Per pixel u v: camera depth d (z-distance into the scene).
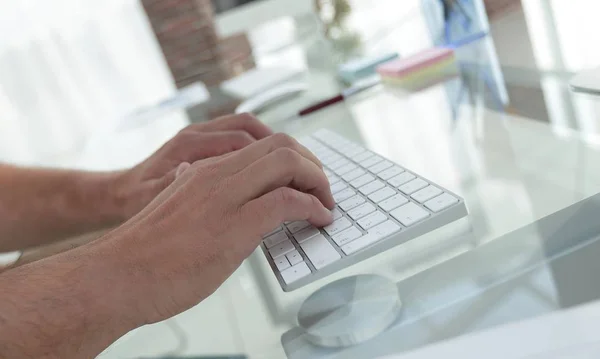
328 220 0.44
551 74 0.66
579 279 0.29
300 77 1.21
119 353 0.43
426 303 0.33
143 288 0.40
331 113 0.88
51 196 0.79
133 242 0.42
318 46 1.45
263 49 1.72
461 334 0.29
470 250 0.36
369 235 0.40
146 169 0.72
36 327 0.38
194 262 0.40
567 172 0.42
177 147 0.70
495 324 0.28
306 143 0.74
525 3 0.99
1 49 3.64
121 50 3.76
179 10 2.48
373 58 1.05
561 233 0.34
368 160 0.57
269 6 1.74
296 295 0.39
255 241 0.41
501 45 0.87
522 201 0.40
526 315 0.28
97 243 0.45
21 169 0.84
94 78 3.79
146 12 2.53
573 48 0.71
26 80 3.71
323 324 0.34
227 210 0.42
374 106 0.83
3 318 0.38
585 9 0.81
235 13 1.76
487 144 0.54
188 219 0.42
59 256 0.45
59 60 3.73
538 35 0.82
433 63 0.88
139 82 3.82
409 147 0.60
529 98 0.62
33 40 3.67
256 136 0.71
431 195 0.43
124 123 1.41
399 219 0.41
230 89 1.33
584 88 0.56
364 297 0.36
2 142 3.75
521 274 0.31
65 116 3.81
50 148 3.84
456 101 0.71
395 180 0.49
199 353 0.38
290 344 0.34
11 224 0.78
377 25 1.38
